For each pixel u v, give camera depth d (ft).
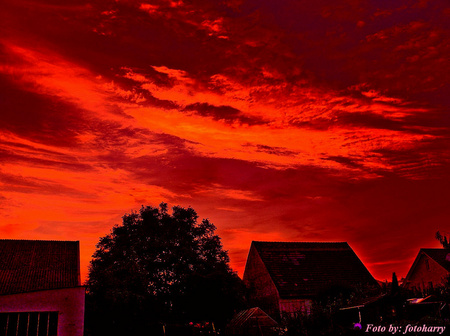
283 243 151.53
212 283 121.19
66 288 92.94
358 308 84.07
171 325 119.85
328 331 80.43
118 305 115.24
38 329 87.97
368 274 142.82
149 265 130.00
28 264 108.78
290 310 121.80
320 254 149.48
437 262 144.15
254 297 135.03
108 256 131.64
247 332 96.02
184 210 144.05
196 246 138.31
